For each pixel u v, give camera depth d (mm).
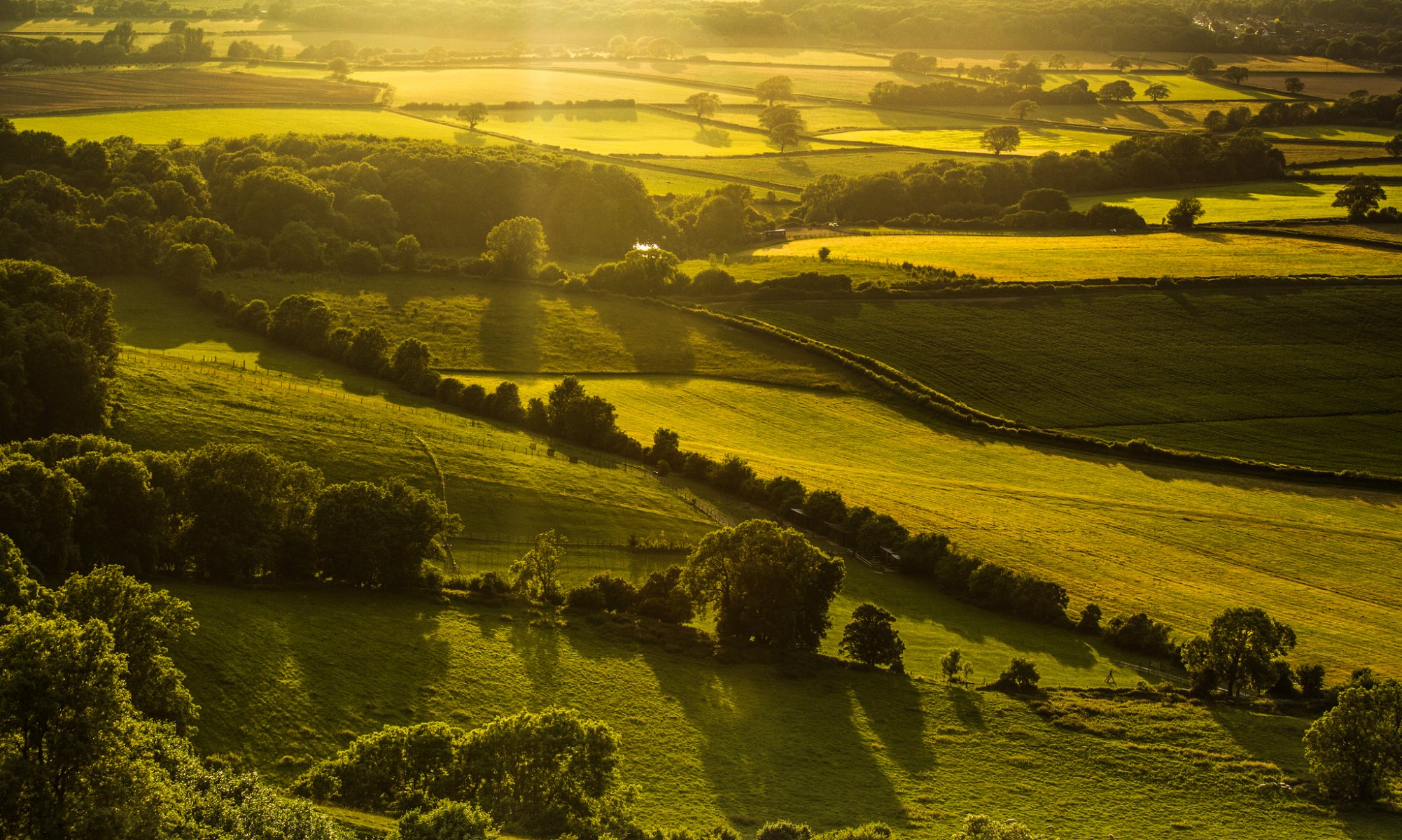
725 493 120312
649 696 74875
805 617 87375
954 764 71000
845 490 121125
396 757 55625
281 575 83562
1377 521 123188
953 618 97625
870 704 78125
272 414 113812
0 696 40906
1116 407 149500
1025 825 63406
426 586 86125
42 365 99875
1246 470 134625
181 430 105500
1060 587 100625
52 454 83312
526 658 77062
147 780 42844
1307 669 87062
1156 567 109312
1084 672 89000
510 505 105188
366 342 142125
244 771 56969
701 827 60125
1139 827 65125
